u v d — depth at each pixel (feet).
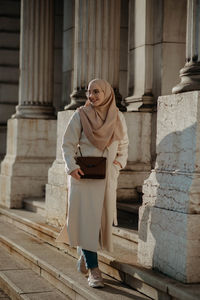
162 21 24.06
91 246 15.52
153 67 24.77
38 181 30.89
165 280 14.42
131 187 24.09
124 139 16.33
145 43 24.76
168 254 14.92
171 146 15.49
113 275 16.83
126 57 32.78
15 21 41.96
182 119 14.99
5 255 22.56
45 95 31.68
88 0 23.59
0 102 41.73
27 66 31.63
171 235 14.82
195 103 14.42
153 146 24.32
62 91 34.83
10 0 41.88
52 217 23.84
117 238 19.21
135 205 22.38
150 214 15.87
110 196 15.92
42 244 22.45
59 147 24.25
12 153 31.63
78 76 23.91
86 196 15.76
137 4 25.49
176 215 14.62
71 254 20.16
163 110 15.89
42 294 16.71
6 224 27.96
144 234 16.12
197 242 14.23
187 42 15.84
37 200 29.32
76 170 15.55
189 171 14.69
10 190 30.42
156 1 24.58
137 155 24.39
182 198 14.52
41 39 31.65
